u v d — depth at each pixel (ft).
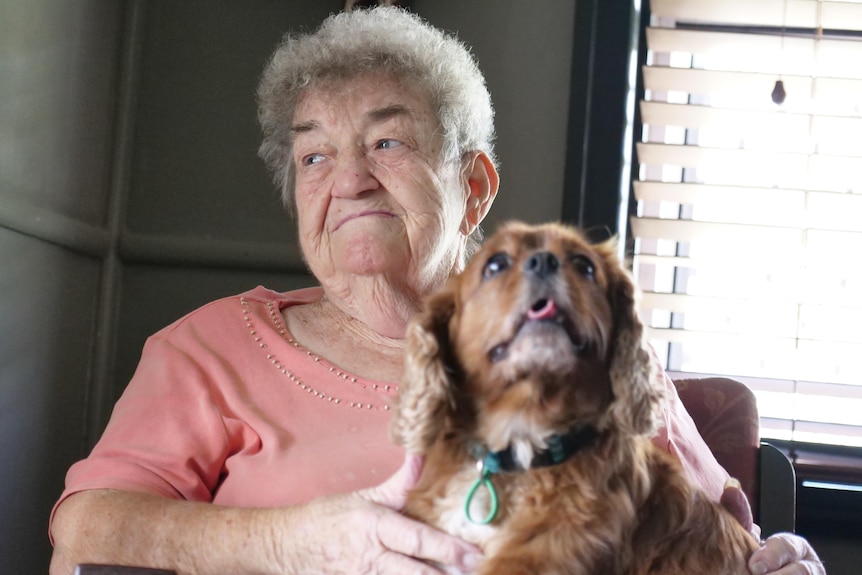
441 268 6.40
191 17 8.86
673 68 9.03
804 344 9.01
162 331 6.40
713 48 9.14
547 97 8.95
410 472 4.54
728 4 9.05
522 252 4.33
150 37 8.82
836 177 9.04
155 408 5.82
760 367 9.25
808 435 9.05
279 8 8.91
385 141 6.18
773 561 4.82
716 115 9.01
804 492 8.49
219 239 8.78
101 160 8.43
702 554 4.46
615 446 4.26
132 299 8.71
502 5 8.99
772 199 9.02
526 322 4.13
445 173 6.32
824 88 9.04
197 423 5.80
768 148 9.12
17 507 7.24
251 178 8.85
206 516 5.09
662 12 9.12
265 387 5.95
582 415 4.22
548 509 4.11
